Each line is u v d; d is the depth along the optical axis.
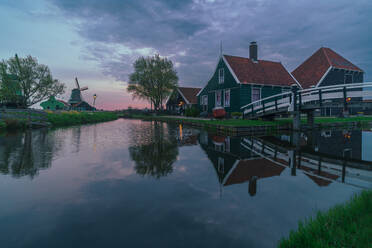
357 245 2.08
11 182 4.25
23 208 3.14
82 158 6.42
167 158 6.49
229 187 4.00
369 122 22.33
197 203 3.31
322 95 12.98
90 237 2.45
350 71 30.38
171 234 2.50
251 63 24.58
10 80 28.17
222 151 7.76
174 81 42.06
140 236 2.46
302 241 2.22
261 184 4.17
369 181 4.39
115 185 4.10
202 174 4.83
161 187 3.99
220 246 2.27
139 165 5.63
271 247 2.26
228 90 23.33
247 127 14.23
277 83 23.38
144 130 15.97
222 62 24.23
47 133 13.26
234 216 2.90
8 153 7.07
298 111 14.97
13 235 2.47
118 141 10.05
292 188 3.95
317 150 8.29
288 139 11.52
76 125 21.06
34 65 29.48
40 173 4.86
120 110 60.78
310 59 32.47
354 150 8.31
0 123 14.81
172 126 20.44
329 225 2.49
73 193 3.70
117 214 2.97
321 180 4.43
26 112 17.53
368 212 2.72
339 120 21.53
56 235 2.48
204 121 19.69
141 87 42.94
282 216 2.89
